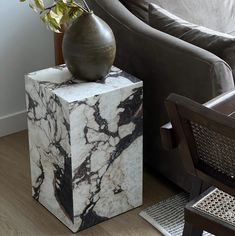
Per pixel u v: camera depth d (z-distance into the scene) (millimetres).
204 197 1478
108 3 2432
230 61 2111
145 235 2184
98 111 2027
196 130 1156
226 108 1420
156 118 2334
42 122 2150
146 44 2236
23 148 2766
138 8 2521
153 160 2453
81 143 2037
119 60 2420
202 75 2041
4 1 2629
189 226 1493
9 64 2770
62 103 1978
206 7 2646
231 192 1200
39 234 2191
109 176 2178
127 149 2184
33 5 2029
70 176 2080
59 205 2229
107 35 2039
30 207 2344
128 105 2105
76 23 2033
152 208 2322
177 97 1104
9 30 2701
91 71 2051
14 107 2871
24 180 2523
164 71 2201
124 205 2287
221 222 1370
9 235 2189
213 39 2158
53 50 2887
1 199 2396
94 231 2201
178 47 2115
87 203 2164
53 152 2143
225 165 1177
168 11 2553
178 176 2342
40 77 2129
